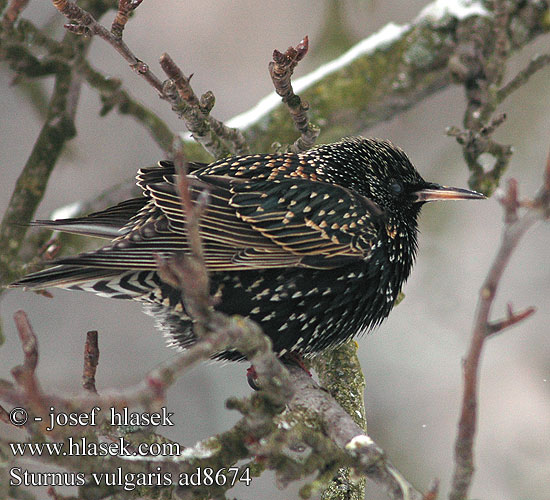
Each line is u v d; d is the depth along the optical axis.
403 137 16.58
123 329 16.22
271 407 6.05
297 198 8.75
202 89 18.64
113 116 17.47
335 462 6.30
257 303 8.52
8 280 10.53
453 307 15.87
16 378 4.80
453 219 15.94
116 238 8.94
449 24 11.57
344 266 8.69
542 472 14.18
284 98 8.56
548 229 16.31
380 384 15.31
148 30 18.77
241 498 13.94
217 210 8.56
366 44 12.05
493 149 10.00
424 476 14.10
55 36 14.42
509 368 15.45
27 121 17.14
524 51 15.31
